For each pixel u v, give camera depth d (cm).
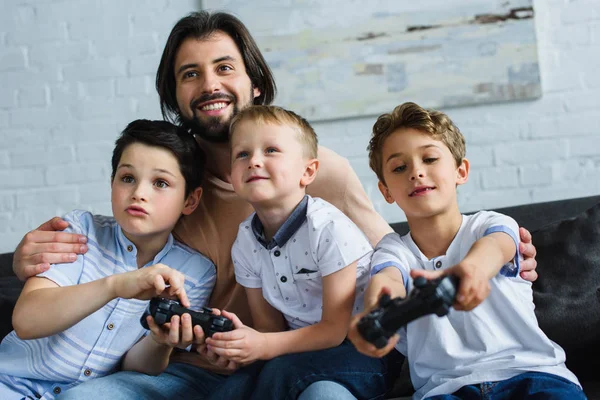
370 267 125
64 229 135
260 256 130
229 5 227
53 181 235
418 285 85
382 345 85
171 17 234
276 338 117
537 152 218
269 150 126
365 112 222
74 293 118
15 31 238
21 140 236
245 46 150
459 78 218
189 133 149
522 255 123
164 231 135
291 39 225
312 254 124
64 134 235
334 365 116
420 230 122
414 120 121
